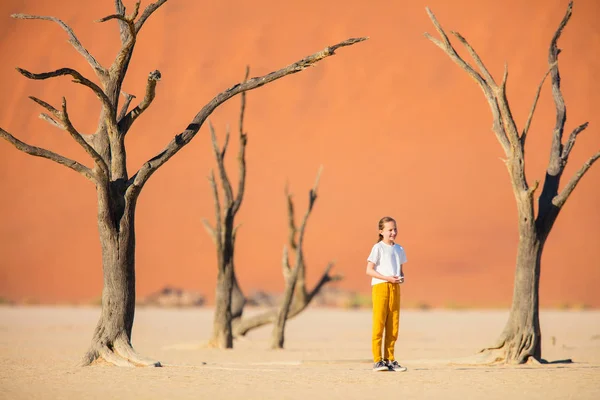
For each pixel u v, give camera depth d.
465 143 168.25
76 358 40.38
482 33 175.62
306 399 23.06
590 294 141.38
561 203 38.41
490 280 147.25
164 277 148.75
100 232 34.97
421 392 24.77
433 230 156.75
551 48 41.66
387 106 173.00
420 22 181.62
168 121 169.50
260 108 173.25
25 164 170.75
